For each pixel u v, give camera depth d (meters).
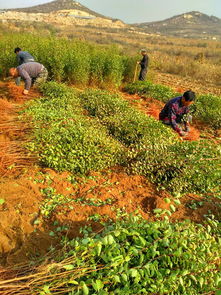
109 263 2.38
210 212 4.04
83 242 2.48
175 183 4.42
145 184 4.61
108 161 4.88
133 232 2.62
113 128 6.09
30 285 2.33
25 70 7.93
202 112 8.10
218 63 25.50
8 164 4.62
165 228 2.79
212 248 2.73
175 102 5.52
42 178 4.34
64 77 10.12
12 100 7.75
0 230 3.25
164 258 2.52
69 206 3.76
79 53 10.48
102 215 3.70
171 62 21.81
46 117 6.20
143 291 2.30
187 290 2.45
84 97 7.98
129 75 12.53
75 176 4.56
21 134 5.58
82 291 2.32
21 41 11.31
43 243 3.16
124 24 192.88
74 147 4.85
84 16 193.75
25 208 3.63
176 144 5.03
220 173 4.39
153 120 6.22
